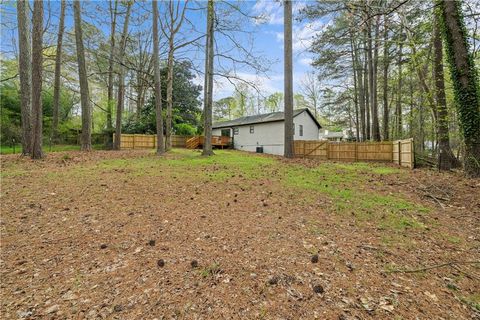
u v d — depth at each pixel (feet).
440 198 18.34
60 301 7.00
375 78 58.54
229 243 10.68
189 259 9.32
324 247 10.46
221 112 142.61
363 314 6.55
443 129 30.66
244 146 79.30
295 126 69.21
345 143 48.85
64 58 58.39
